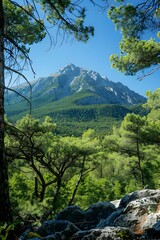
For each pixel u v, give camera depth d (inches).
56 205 685.3
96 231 177.2
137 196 249.9
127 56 528.4
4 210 189.9
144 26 383.2
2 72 203.0
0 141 194.9
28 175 856.3
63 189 956.6
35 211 396.2
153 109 1018.1
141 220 201.3
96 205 259.0
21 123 647.1
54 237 190.4
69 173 1013.2
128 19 378.6
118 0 367.2
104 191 1168.2
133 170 1316.4
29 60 259.8
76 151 813.9
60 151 783.7
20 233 196.4
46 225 218.8
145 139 1106.1
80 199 1043.3
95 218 247.4
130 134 1120.8
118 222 209.2
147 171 1206.9
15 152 621.6
